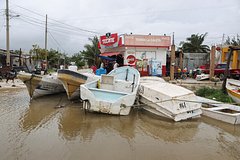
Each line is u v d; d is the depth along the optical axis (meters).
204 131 7.74
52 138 6.73
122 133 7.38
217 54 25.17
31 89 12.20
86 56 52.03
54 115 9.38
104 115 9.39
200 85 17.80
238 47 12.17
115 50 23.80
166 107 9.00
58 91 14.30
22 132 7.20
